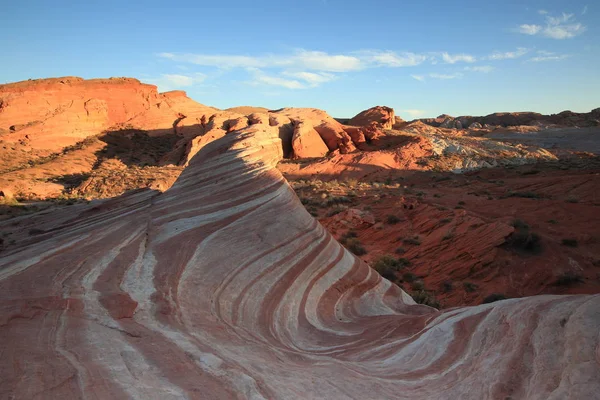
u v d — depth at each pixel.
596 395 4.42
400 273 22.69
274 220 13.94
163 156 76.06
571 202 35.16
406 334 9.51
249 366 5.90
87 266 9.26
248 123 76.00
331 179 57.75
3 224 18.86
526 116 139.38
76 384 4.24
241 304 9.77
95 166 68.31
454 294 19.77
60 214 19.05
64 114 81.62
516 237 22.45
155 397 4.25
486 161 64.00
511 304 8.12
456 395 5.61
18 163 65.19
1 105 77.81
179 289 9.02
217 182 15.57
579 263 21.20
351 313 12.34
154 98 100.75
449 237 24.72
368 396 5.69
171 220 13.53
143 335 6.18
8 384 4.04
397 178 55.81
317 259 13.38
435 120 157.88
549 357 5.67
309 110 94.62
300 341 9.34
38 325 5.84
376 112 108.69
